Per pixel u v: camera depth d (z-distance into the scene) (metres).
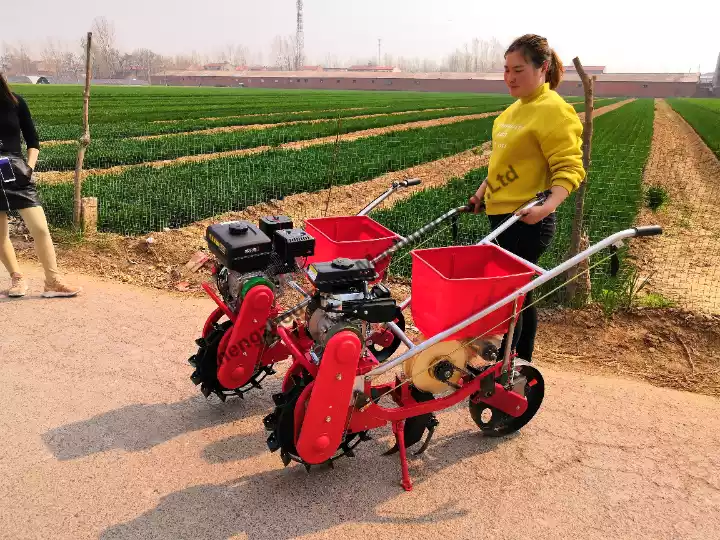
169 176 11.76
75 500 3.25
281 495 3.37
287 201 11.35
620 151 19.86
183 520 3.13
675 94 116.00
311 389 3.22
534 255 4.18
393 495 3.42
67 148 15.38
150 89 85.12
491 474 3.64
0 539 2.94
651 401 4.53
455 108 49.47
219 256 3.66
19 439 3.76
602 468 3.71
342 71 144.62
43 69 179.00
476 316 3.28
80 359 4.85
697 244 9.12
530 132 3.84
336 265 3.18
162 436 3.88
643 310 5.70
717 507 3.38
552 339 5.54
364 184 13.64
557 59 3.93
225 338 3.90
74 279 6.69
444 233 8.57
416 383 3.62
